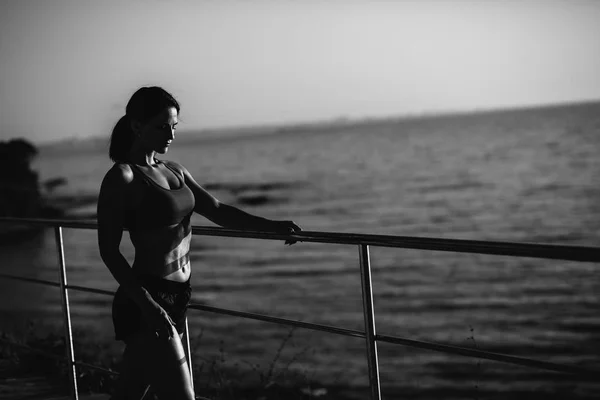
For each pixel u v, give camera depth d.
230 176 85.81
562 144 83.88
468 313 20.64
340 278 28.00
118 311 2.85
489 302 21.75
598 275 24.02
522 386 12.55
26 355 5.86
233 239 41.06
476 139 107.06
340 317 21.34
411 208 49.81
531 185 54.19
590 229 36.19
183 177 3.02
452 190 56.28
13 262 39.62
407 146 108.88
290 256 33.88
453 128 143.75
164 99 2.82
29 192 50.03
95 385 5.18
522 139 96.81
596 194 47.34
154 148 2.83
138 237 2.82
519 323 18.78
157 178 2.85
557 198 47.09
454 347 2.42
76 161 145.12
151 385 2.85
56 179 67.31
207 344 17.17
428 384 13.09
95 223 3.95
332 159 98.00
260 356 15.73
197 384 6.40
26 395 4.91
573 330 17.61
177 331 2.90
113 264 2.69
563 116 143.75
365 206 53.16
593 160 65.44
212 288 27.31
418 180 65.06
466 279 25.52
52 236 50.81
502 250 2.26
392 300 23.23
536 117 145.62
